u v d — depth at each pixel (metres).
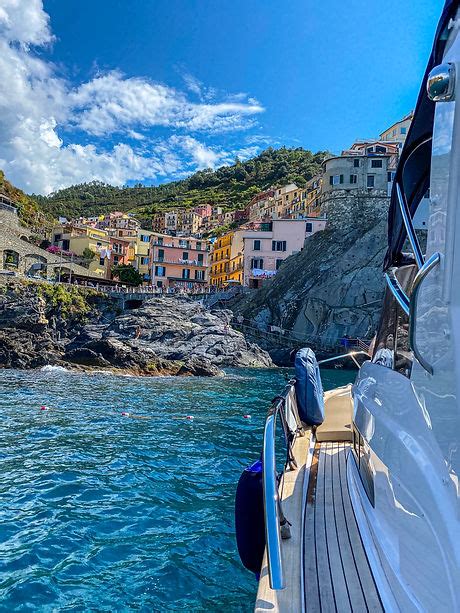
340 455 5.79
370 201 63.06
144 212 175.88
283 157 173.25
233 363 47.47
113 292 62.75
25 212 93.81
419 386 2.56
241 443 13.57
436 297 2.36
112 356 37.31
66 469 10.40
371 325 54.09
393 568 2.82
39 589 5.72
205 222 143.25
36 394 22.50
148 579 6.01
